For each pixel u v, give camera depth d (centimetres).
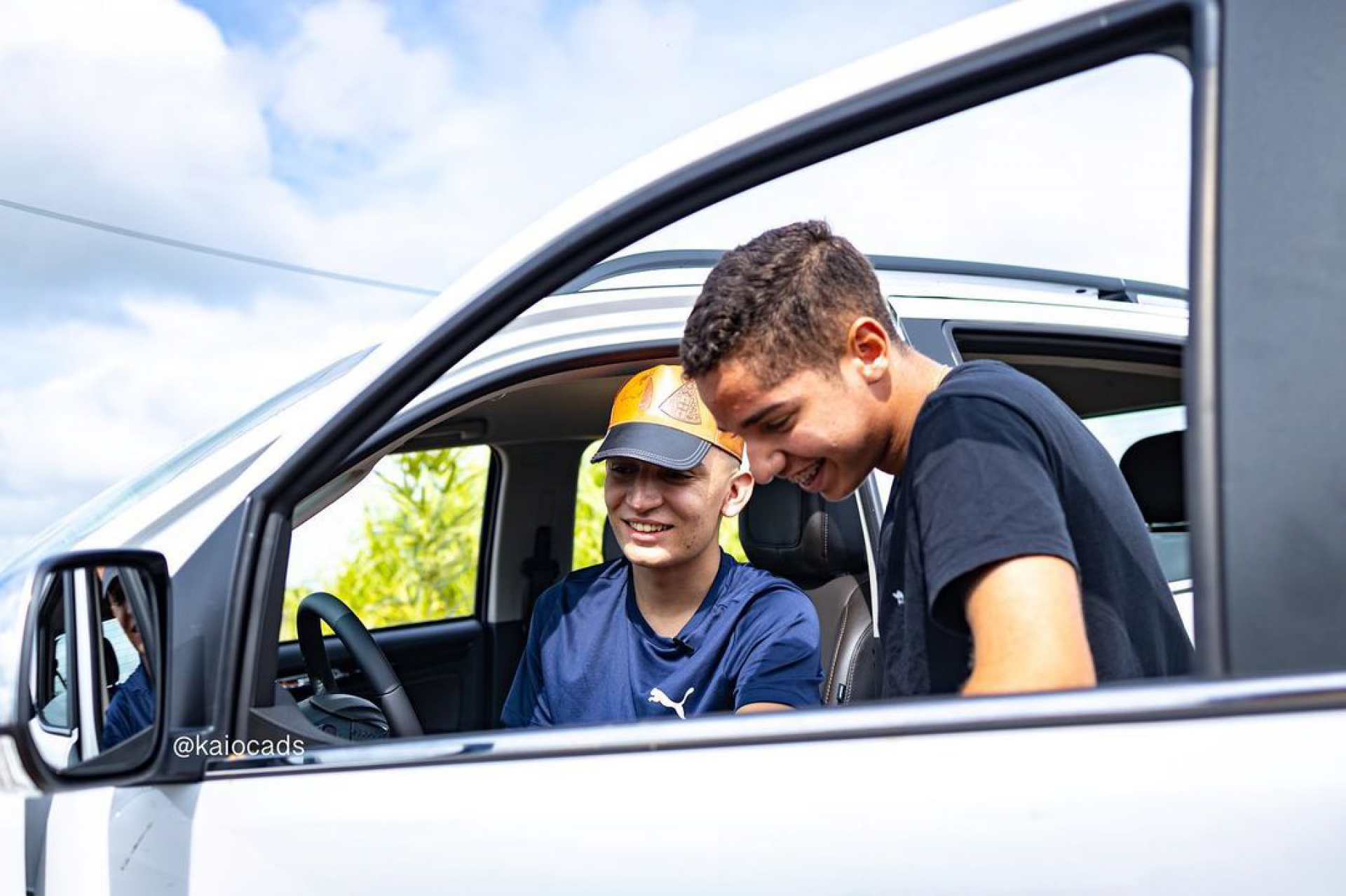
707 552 208
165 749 130
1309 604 95
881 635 157
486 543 343
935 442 133
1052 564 121
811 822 111
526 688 227
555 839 120
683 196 134
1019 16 117
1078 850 103
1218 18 103
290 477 144
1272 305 98
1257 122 101
